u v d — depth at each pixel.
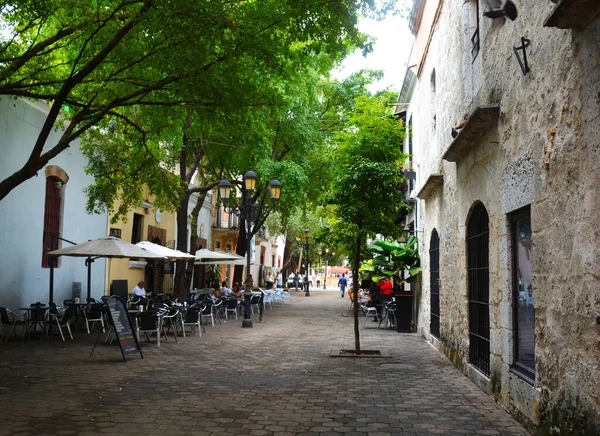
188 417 6.32
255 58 10.30
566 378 4.85
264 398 7.38
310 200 26.09
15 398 7.13
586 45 4.47
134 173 15.27
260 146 18.88
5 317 12.62
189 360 10.67
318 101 24.39
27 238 14.38
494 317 7.39
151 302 17.75
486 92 7.90
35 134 14.62
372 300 20.50
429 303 14.07
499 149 7.15
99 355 11.05
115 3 9.90
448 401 7.27
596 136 4.27
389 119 11.73
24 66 11.10
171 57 9.65
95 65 8.73
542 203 5.49
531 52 5.86
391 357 11.23
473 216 8.91
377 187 11.41
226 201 19.06
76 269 17.05
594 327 4.29
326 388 8.09
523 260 6.47
